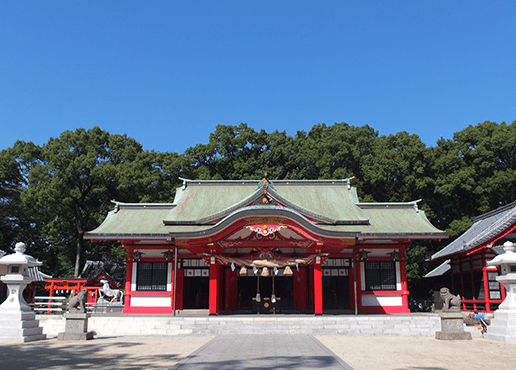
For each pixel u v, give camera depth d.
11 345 14.86
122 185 42.94
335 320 19.89
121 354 12.59
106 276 31.61
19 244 17.14
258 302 24.14
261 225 21.67
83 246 46.50
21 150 45.25
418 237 24.48
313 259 22.23
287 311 25.73
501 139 40.44
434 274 33.56
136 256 25.27
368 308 25.23
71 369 10.07
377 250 26.11
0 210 42.59
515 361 11.10
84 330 16.84
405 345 14.52
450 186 40.53
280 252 24.08
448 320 16.27
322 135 54.03
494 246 23.77
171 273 25.75
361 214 27.56
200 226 25.92
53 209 42.75
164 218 27.67
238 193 30.33
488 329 16.14
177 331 19.45
